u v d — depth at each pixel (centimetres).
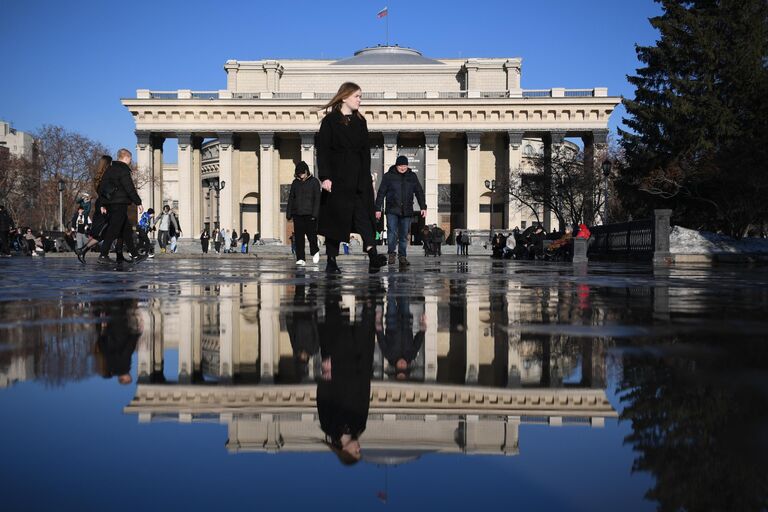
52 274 1138
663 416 157
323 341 322
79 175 7106
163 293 673
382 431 148
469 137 7431
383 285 838
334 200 938
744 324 399
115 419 157
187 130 7500
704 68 3741
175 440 138
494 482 110
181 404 176
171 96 7625
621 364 245
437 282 922
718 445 128
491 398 186
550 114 7344
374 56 8612
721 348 290
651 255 2336
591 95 7406
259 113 7519
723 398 178
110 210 1598
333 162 929
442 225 7888
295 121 7519
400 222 1402
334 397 189
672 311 496
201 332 356
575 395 188
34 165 7138
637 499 99
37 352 278
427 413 167
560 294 692
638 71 4219
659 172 3597
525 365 247
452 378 221
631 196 4391
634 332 355
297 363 254
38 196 7456
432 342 317
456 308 518
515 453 128
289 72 8244
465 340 324
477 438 140
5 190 7150
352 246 6031
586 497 101
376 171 7700
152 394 190
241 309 497
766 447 126
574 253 2355
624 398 182
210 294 661
